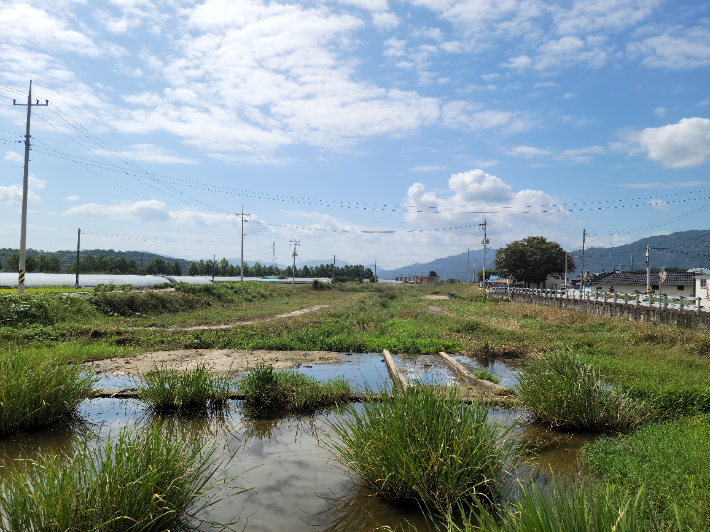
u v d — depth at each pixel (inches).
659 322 738.2
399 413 185.9
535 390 280.5
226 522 160.6
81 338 546.6
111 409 297.1
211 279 2347.4
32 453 218.7
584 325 759.7
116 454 150.3
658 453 194.4
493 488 176.7
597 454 210.5
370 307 1334.9
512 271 2265.0
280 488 188.5
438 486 166.2
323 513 167.9
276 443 243.3
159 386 295.1
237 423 277.1
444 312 1204.5
